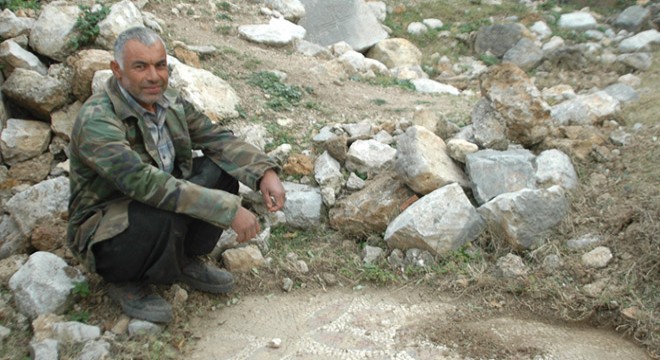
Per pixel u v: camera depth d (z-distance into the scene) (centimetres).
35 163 382
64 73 409
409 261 331
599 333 290
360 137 410
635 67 646
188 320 297
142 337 274
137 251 261
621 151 383
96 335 272
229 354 278
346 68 581
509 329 291
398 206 352
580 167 373
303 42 607
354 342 285
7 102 398
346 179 386
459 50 795
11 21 426
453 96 538
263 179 285
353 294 320
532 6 875
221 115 411
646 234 315
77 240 269
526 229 328
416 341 284
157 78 259
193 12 580
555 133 396
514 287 311
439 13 860
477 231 335
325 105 465
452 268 323
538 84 665
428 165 346
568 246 328
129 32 256
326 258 341
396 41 736
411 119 442
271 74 485
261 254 336
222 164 289
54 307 286
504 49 771
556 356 273
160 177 249
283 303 313
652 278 302
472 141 387
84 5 455
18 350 268
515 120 380
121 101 263
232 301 312
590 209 345
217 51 496
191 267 305
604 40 746
